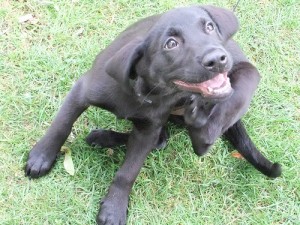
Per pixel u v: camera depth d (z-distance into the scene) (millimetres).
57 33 982
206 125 806
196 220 862
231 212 880
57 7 1004
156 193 875
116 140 892
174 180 892
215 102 731
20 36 971
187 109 788
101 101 792
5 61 945
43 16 996
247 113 964
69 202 843
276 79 1008
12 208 828
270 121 963
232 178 909
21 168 860
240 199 892
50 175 862
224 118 817
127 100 777
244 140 884
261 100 982
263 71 1014
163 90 757
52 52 966
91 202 850
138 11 1032
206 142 818
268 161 886
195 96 755
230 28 764
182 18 708
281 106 983
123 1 1031
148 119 796
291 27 1064
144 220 849
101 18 1014
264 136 950
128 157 829
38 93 928
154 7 1043
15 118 899
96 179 871
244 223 873
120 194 833
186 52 692
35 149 857
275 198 900
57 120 843
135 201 860
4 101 908
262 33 1051
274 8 1076
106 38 998
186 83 717
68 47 976
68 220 830
